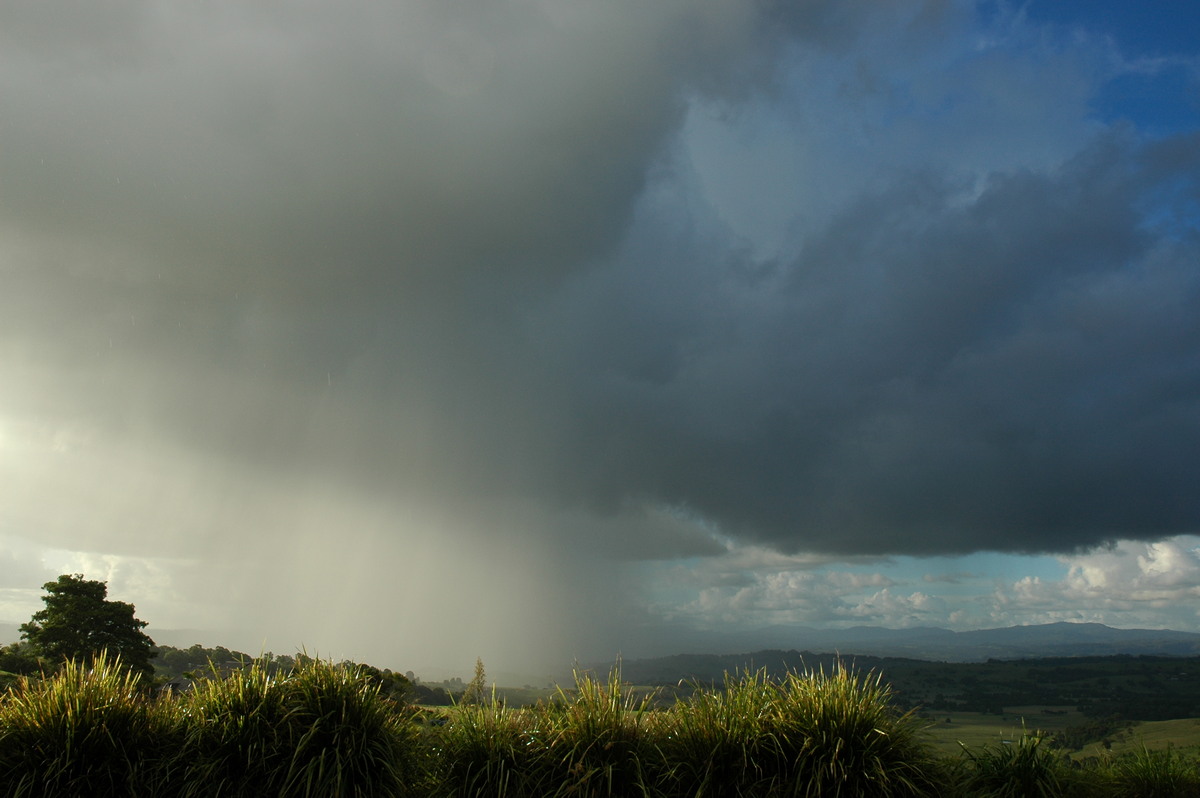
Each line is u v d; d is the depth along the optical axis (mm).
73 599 35656
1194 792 8367
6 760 6500
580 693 7516
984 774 7949
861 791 6629
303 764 6648
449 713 7883
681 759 7004
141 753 6773
